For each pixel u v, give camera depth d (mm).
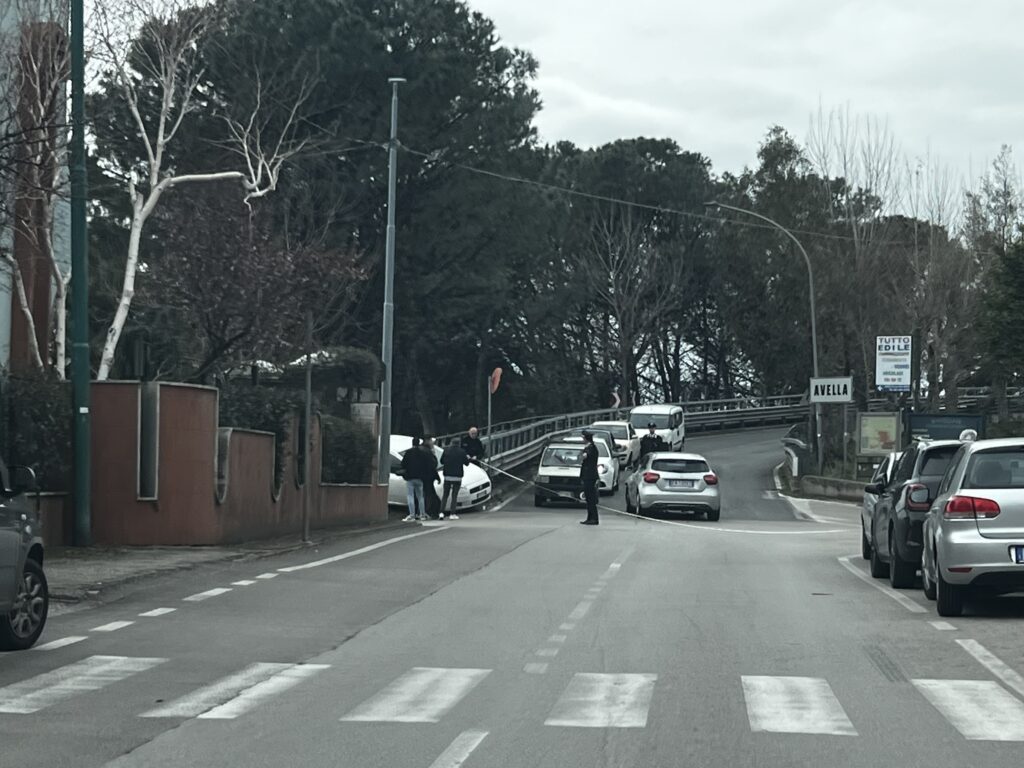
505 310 68250
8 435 20172
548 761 8078
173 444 21859
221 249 33688
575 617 14578
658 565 21203
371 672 11117
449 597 16328
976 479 14852
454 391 69875
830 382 48281
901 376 49219
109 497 21688
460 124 56125
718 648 12484
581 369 85750
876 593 17359
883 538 18750
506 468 51688
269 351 33969
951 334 61281
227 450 23062
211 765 7953
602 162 85750
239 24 47656
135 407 21656
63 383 21375
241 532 23938
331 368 35594
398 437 39781
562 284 78125
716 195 88812
